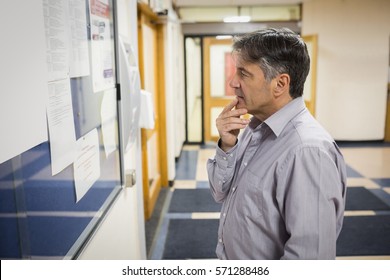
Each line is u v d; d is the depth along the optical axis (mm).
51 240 832
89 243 1103
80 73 1007
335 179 889
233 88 1032
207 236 2777
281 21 5531
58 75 846
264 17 5484
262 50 933
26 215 714
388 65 5664
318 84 5727
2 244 635
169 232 2852
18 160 677
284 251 933
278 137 989
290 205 901
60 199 878
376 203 3365
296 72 958
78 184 999
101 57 1226
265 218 980
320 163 882
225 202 1178
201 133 6102
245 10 5453
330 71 5668
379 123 5848
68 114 911
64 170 899
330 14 5492
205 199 3574
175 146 4930
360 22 5508
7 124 621
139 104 1875
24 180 702
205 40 5750
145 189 3035
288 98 1001
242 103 1048
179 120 5262
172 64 4352
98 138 1190
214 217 3139
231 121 1072
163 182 3965
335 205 926
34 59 721
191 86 5977
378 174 4242
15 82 646
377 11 5469
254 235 1010
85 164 1056
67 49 905
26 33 688
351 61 5637
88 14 1082
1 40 603
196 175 4379
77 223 998
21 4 669
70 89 925
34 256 750
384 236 2732
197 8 5430
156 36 3734
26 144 689
